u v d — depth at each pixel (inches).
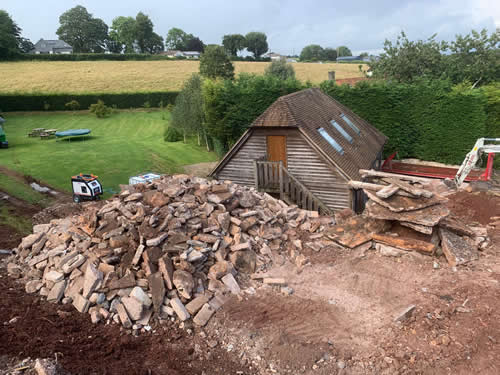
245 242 374.0
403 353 244.7
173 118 1444.4
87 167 1027.3
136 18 5344.5
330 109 837.2
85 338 254.7
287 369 240.1
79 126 1802.4
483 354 237.9
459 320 273.6
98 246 335.6
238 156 739.4
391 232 404.2
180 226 353.7
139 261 324.2
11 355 216.2
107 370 219.8
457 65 1289.4
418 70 1333.7
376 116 1061.1
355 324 281.4
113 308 286.7
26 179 879.7
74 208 639.1
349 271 362.3
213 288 317.4
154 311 288.0
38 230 398.0
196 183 453.4
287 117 657.6
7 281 332.2
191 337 269.6
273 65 2046.0
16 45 3567.9
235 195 437.7
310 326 279.9
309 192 628.4
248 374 237.0
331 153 636.7
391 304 304.2
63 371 204.4
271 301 312.5
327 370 237.1
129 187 425.1
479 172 899.4
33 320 263.7
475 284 318.3
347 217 464.8
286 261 381.4
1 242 485.4
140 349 253.4
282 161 657.0
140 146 1360.7
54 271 321.4
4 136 1258.0
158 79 2790.4
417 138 1052.5
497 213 490.9
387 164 983.6
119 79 2751.0
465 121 973.2
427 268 355.6
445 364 232.8
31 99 2079.2
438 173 919.7
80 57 3698.3
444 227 389.7
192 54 6166.3
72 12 5349.4
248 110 1063.0
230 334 272.7
